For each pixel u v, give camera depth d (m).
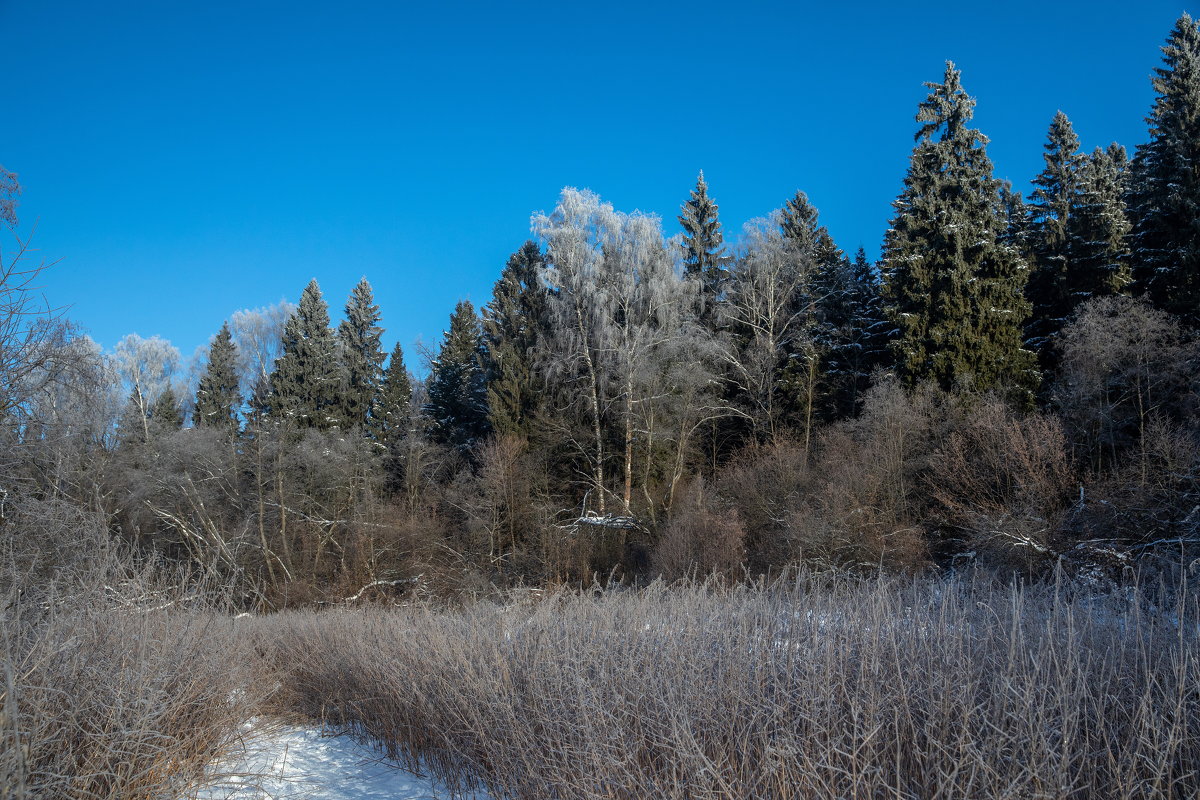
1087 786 3.78
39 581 6.40
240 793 6.25
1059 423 19.64
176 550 28.52
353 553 29.36
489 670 6.70
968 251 25.73
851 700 4.70
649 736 5.22
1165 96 25.80
